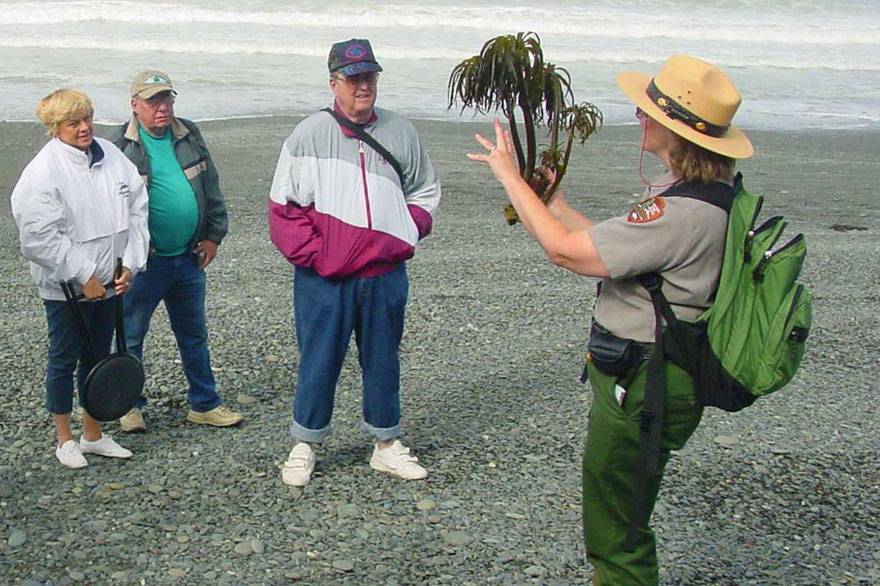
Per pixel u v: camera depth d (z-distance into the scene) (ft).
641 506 11.56
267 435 18.76
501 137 12.20
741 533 16.01
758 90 73.77
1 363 21.89
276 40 83.05
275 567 14.38
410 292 28.17
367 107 15.84
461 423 19.70
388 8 96.68
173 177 17.67
